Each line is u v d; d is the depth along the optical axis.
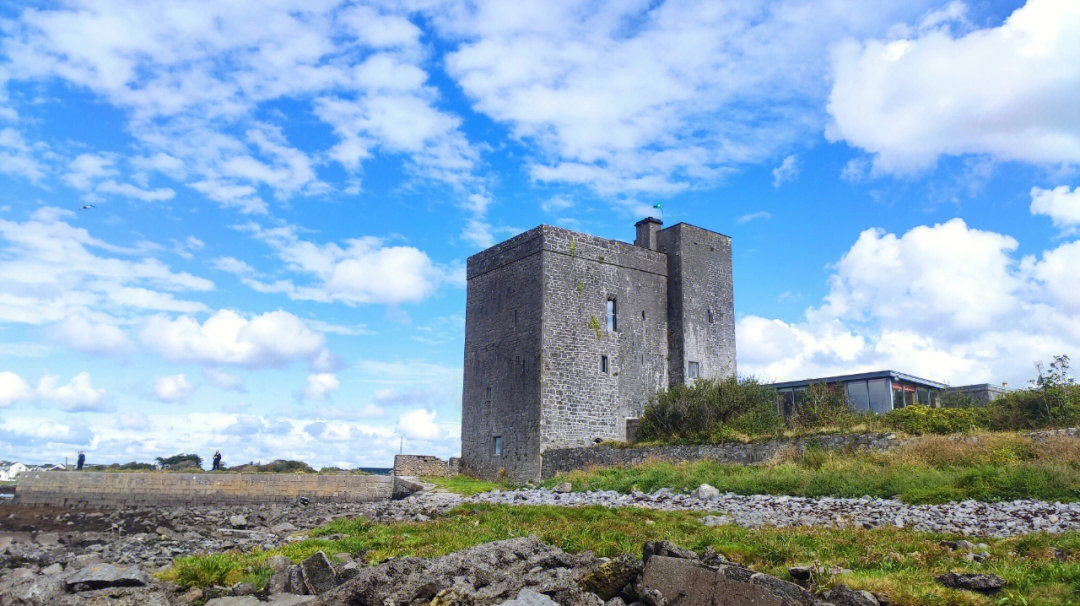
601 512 21.39
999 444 23.94
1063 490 19.89
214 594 13.84
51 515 34.88
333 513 29.92
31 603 13.20
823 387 36.00
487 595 12.00
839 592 11.15
